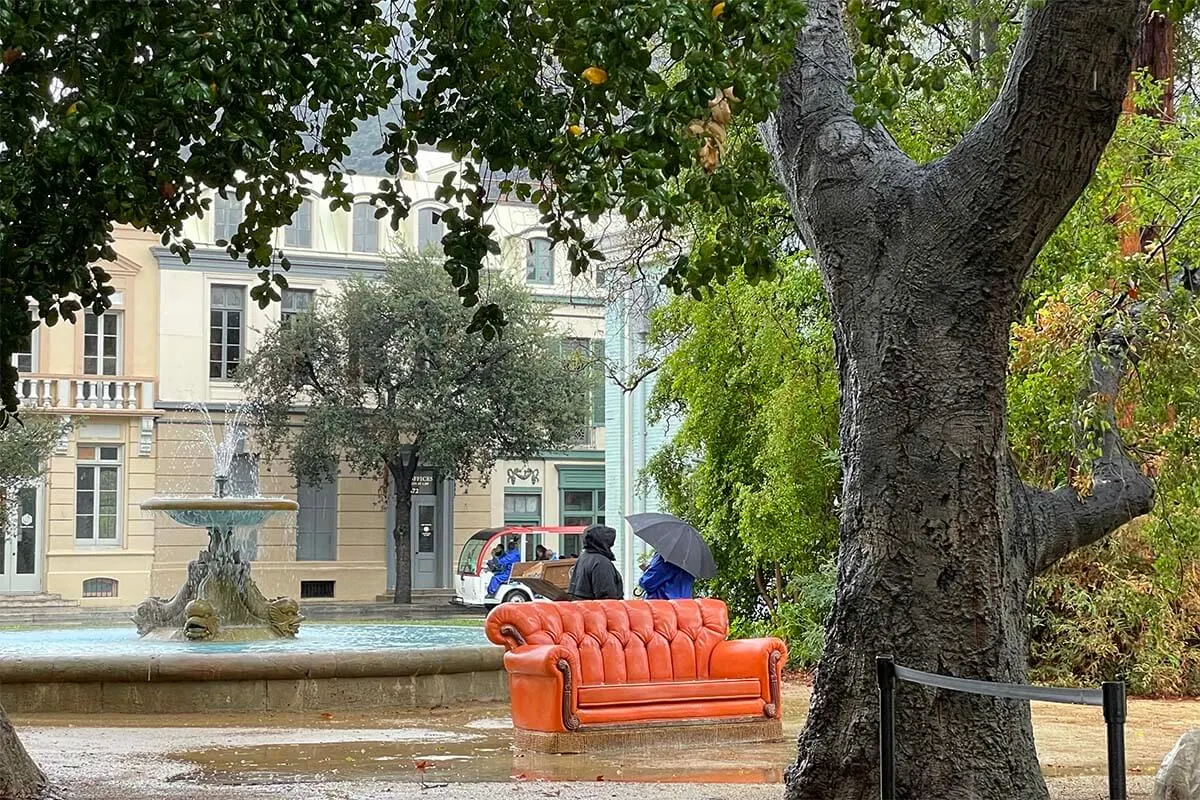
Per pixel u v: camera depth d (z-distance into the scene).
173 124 6.31
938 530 6.70
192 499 16.78
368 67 7.74
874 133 7.18
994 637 6.72
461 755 10.12
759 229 7.92
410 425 39.66
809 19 7.47
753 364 17.98
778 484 17.44
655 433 28.31
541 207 7.91
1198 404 8.72
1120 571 16.28
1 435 35.31
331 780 8.89
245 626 16.97
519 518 46.09
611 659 10.72
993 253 6.68
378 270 44.28
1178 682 16.09
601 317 46.38
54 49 6.06
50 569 39.28
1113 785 4.46
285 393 40.31
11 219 6.49
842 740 6.85
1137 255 9.05
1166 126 12.23
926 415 6.73
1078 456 8.04
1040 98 6.43
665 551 13.02
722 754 10.21
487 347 39.78
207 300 41.91
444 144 7.75
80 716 12.44
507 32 7.43
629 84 5.97
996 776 6.65
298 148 7.99
